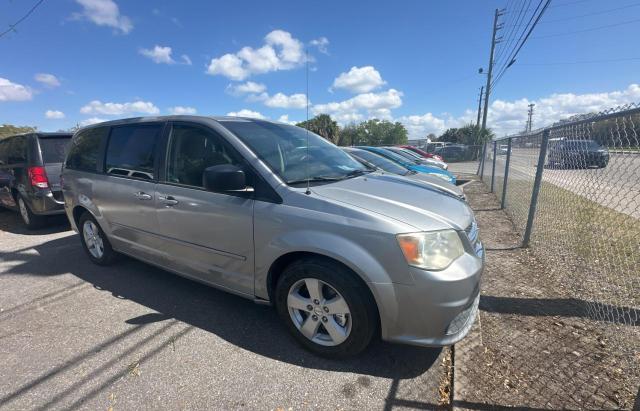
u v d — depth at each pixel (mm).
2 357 2604
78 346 2715
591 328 2777
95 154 4062
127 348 2672
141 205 3410
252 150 2773
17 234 6113
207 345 2693
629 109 2711
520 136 6883
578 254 4160
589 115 3684
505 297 3346
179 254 3219
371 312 2279
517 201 7012
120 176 3672
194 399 2146
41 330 2959
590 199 3590
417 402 2111
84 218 4324
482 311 3088
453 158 31125
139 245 3629
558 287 3529
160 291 3645
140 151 3520
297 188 2547
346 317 2373
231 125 3068
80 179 4164
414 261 2119
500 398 2082
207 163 2947
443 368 2404
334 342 2434
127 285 3805
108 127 4008
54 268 4363
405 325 2205
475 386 2178
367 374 2355
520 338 2672
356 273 2232
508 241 5168
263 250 2582
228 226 2744
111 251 4258
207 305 3324
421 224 2225
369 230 2184
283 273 2555
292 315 2602
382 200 2453
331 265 2322
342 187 2660
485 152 14367
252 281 2738
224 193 2766
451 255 2217
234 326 2955
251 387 2244
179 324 2998
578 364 2363
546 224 4961
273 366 2445
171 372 2391
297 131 3699
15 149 6281
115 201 3713
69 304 3406
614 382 2191
